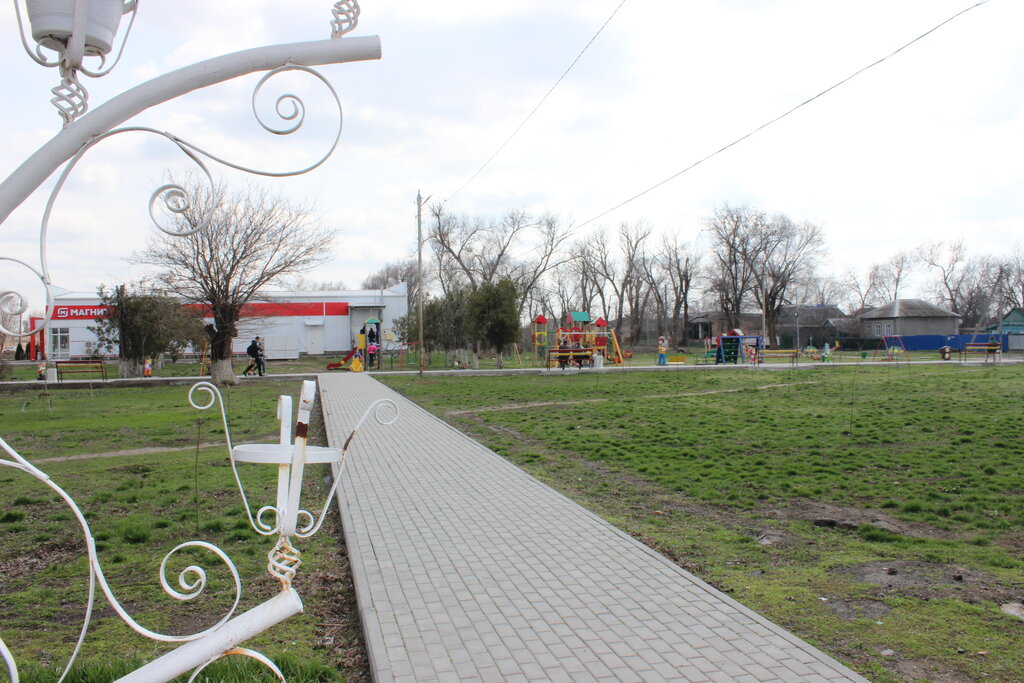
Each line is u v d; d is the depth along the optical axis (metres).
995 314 77.44
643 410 16.14
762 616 4.48
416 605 4.68
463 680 3.63
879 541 6.18
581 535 6.39
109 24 2.38
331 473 9.49
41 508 7.86
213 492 8.51
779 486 8.29
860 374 27.66
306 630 4.50
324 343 51.81
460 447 11.38
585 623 4.37
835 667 3.75
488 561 5.63
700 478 8.84
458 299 41.25
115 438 13.44
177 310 30.77
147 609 4.86
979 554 5.72
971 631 4.27
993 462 9.19
